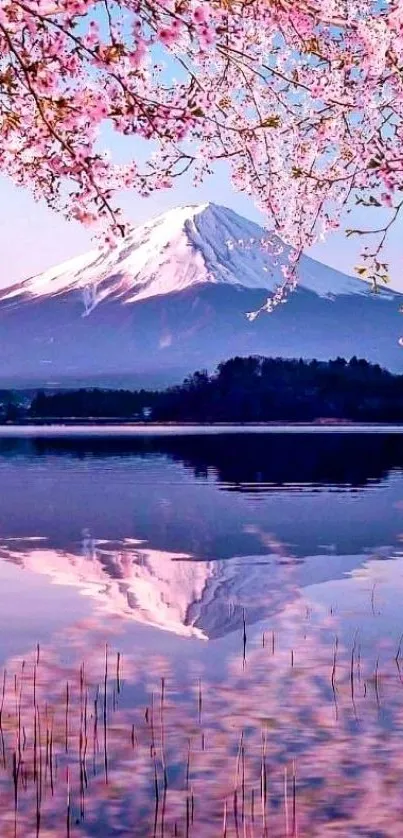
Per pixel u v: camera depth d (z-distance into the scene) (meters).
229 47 6.64
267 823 8.34
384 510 34.19
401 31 6.77
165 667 13.41
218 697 11.89
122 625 16.28
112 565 23.02
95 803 8.77
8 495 41.41
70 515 33.84
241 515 33.28
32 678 12.82
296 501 37.78
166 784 9.19
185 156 6.87
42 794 8.97
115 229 6.17
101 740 10.36
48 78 6.01
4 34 5.81
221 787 9.11
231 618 16.81
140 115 6.29
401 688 12.18
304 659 13.77
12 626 16.17
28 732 10.63
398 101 7.17
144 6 5.87
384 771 9.43
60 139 6.15
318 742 10.27
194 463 64.75
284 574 21.47
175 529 29.92
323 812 8.53
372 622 16.27
